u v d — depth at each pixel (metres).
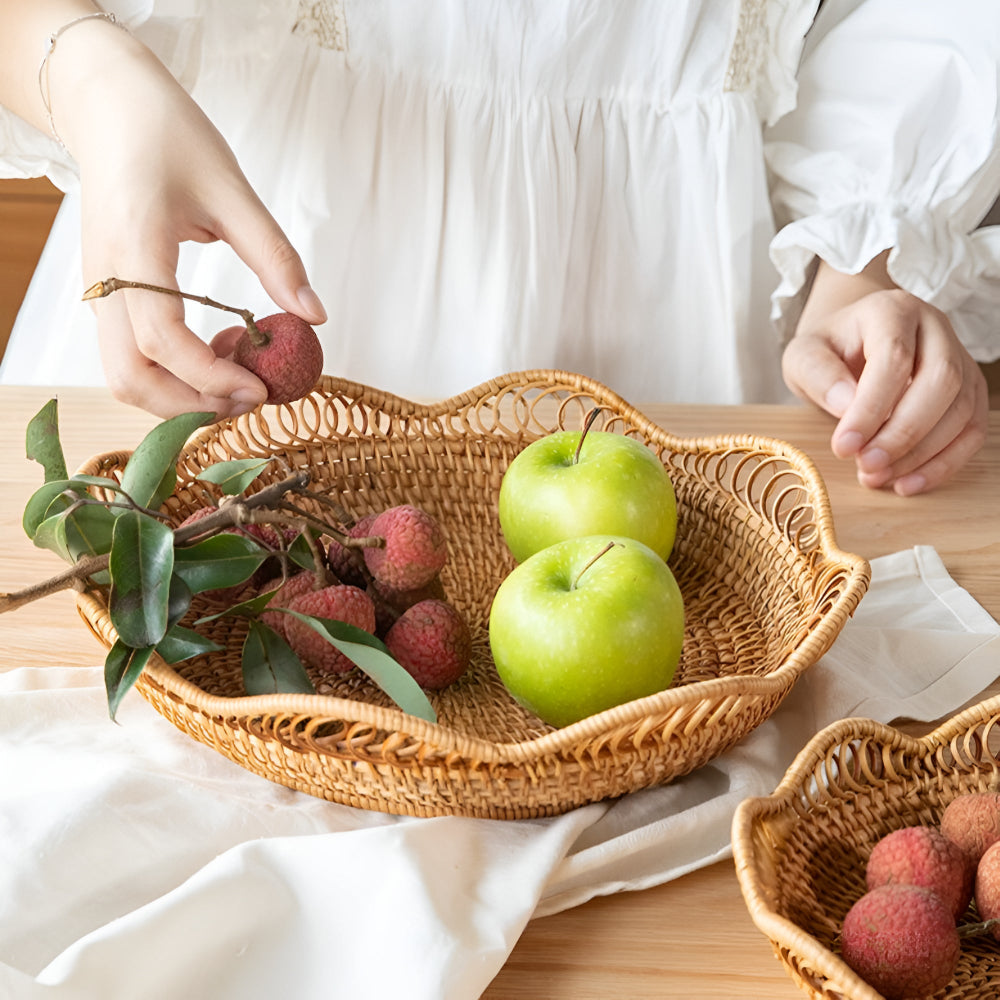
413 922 0.44
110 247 0.67
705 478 0.75
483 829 0.52
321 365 0.70
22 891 0.47
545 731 0.60
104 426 0.90
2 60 0.81
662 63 1.02
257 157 1.06
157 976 0.44
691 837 0.52
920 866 0.45
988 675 0.65
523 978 0.47
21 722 0.59
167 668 0.52
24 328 1.21
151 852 0.49
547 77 1.02
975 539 0.80
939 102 1.01
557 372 0.80
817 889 0.47
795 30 1.03
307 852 0.47
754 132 1.07
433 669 0.60
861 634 0.68
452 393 1.12
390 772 0.49
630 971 0.47
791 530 0.70
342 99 1.04
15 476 0.84
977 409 0.91
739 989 0.46
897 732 0.52
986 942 0.47
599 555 0.57
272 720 0.50
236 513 0.57
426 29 1.00
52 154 0.98
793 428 0.93
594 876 0.51
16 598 0.53
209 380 0.65
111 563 0.51
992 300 1.12
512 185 1.04
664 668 0.58
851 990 0.37
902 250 0.97
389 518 0.62
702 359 1.14
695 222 1.09
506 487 0.71
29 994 0.41
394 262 1.08
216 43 1.01
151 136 0.67
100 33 0.76
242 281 1.08
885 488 0.85
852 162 1.04
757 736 0.59
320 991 0.45
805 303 1.12
